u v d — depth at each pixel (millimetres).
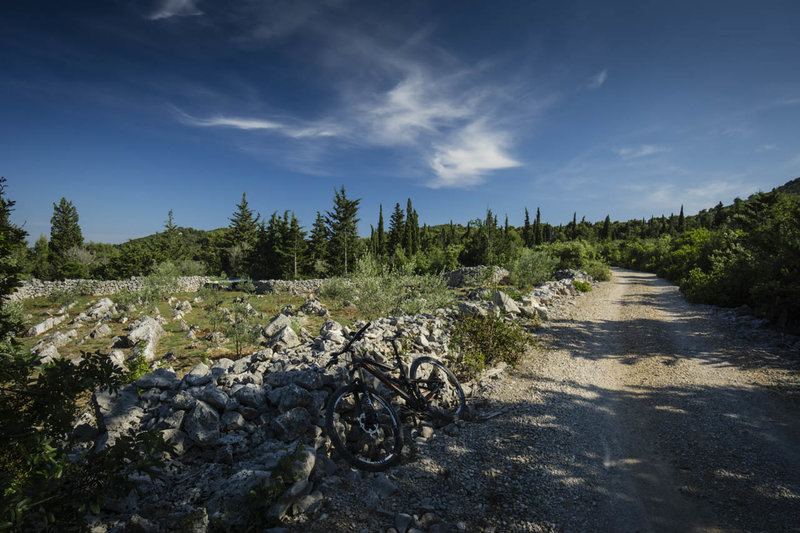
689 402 5777
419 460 3812
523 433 4594
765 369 7113
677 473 3854
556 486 3529
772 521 3078
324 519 2814
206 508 2723
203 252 69062
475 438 4398
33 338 15148
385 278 16703
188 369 10953
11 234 2855
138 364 7926
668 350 8789
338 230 49312
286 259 50375
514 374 6930
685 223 88562
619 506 3281
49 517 2254
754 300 11836
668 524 3057
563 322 11812
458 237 90562
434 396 5191
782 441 4500
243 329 12359
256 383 4555
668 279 28094
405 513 2963
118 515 2793
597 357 8289
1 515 2062
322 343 6266
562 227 105750
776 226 11695
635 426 4977
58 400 2848
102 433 3666
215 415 3738
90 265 48562
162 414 3801
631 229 106125
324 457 3516
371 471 3539
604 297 18266
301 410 3896
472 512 3062
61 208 68375
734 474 3820
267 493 2771
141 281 31062
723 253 20234
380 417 4191
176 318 19016
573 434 4660
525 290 24391
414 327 7895
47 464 2686
